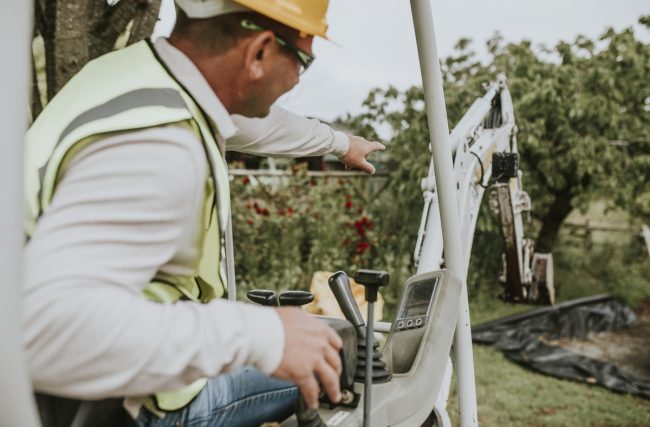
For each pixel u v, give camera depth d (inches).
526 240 140.0
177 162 31.6
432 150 57.2
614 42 242.8
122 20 73.7
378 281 39.0
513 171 103.8
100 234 28.9
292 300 45.5
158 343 29.0
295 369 32.6
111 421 38.1
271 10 35.4
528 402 158.4
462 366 59.7
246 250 199.8
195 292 40.3
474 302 244.7
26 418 24.3
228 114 38.4
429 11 53.3
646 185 248.1
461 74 260.8
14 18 24.9
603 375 174.1
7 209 23.7
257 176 220.8
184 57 37.2
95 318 27.4
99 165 30.2
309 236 221.1
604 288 259.3
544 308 226.5
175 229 32.0
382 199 260.5
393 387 47.4
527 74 245.8
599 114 235.8
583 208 252.4
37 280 27.1
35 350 27.0
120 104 32.8
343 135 72.1
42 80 82.7
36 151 33.3
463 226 85.4
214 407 43.2
